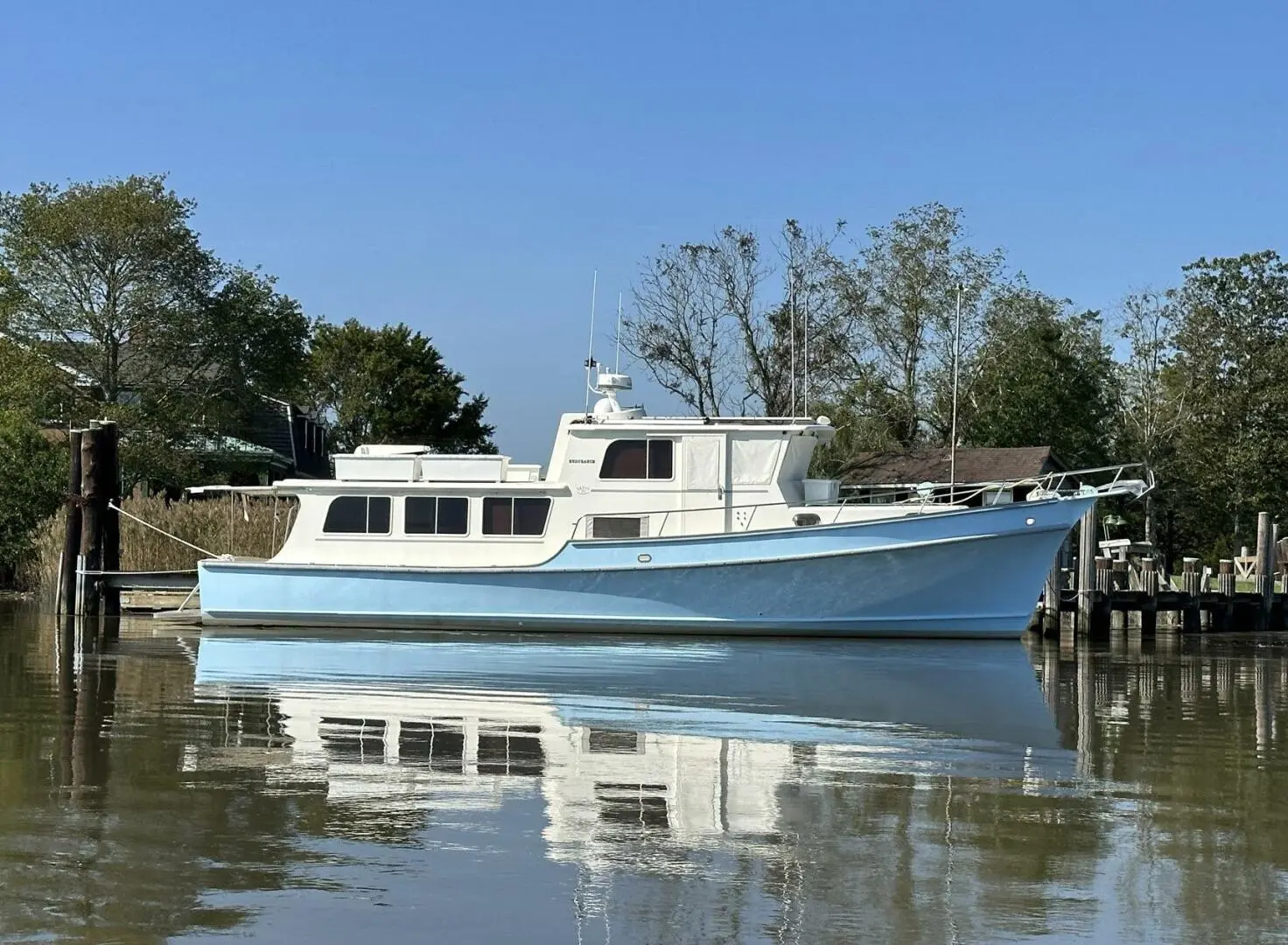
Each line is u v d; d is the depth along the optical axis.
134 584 26.59
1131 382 58.78
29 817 8.93
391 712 13.92
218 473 49.09
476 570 22.77
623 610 22.39
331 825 8.84
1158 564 36.69
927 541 21.66
